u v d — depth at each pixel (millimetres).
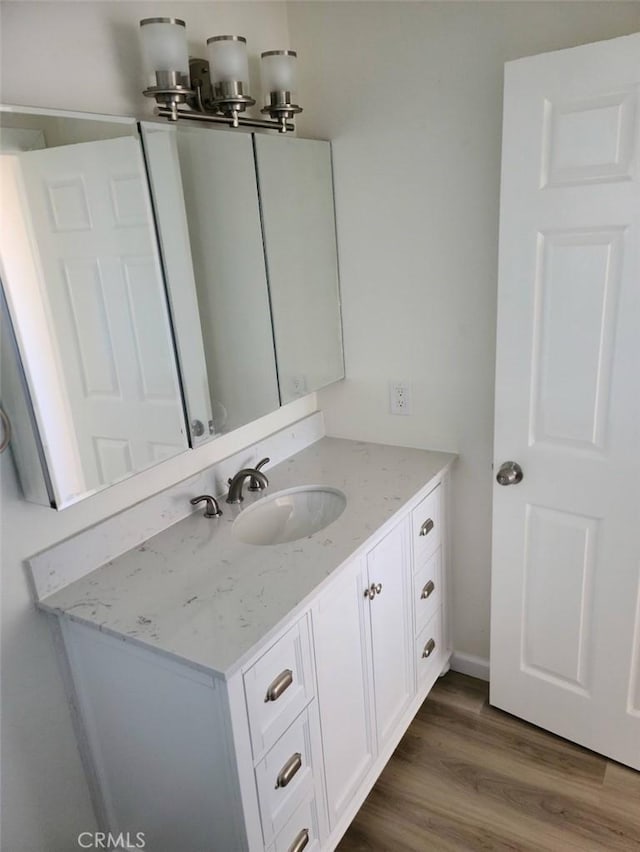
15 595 1322
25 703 1376
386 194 1915
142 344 1459
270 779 1304
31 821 1433
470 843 1655
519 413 1754
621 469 1622
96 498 1462
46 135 1222
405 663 1887
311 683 1400
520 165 1567
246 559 1473
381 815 1748
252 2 1779
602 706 1839
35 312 1224
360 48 1822
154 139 1452
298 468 2010
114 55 1409
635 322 1508
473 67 1686
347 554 1466
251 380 1817
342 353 2160
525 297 1651
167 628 1235
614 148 1438
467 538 2113
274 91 1720
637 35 1352
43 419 1243
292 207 1895
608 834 1651
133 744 1402
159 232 1489
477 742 1966
